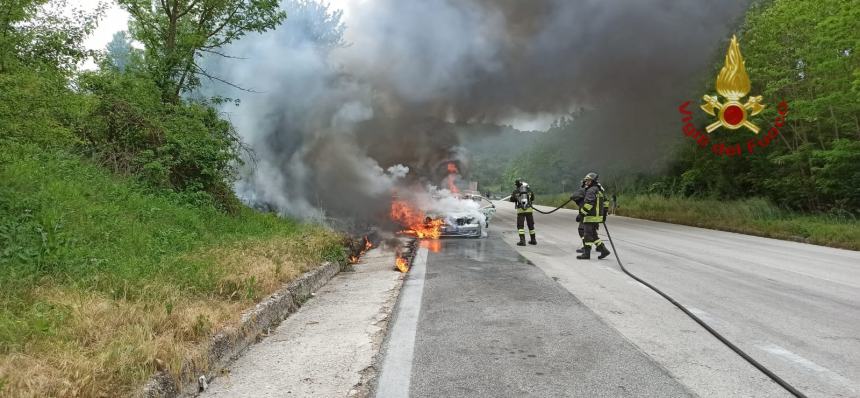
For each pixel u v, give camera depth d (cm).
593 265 841
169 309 405
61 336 332
